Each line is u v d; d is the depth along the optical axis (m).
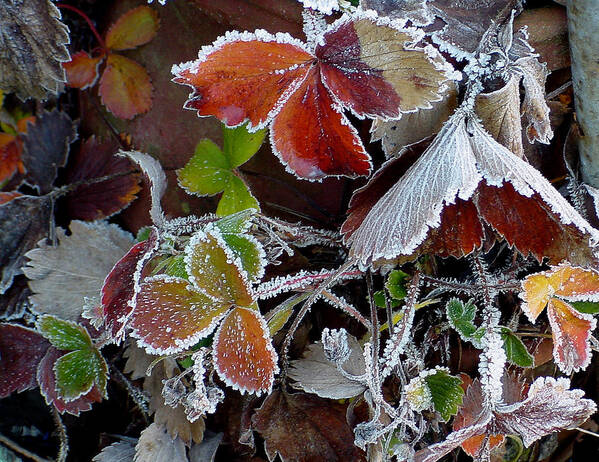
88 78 0.82
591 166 0.76
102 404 0.82
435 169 0.73
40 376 0.78
